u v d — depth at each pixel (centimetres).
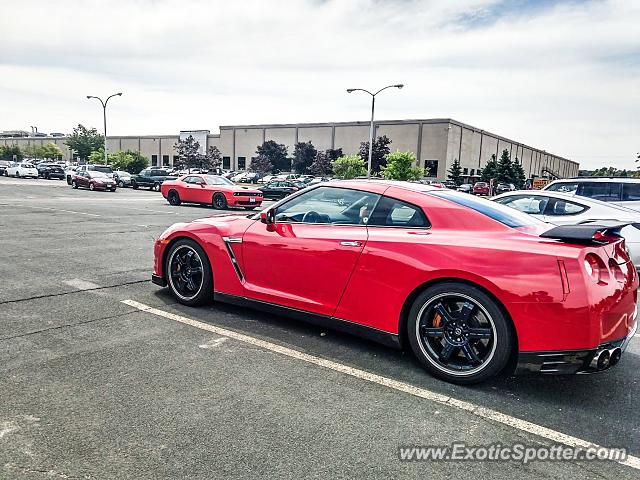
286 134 8075
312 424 265
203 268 456
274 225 412
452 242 326
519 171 7375
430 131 6794
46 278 571
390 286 344
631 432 271
